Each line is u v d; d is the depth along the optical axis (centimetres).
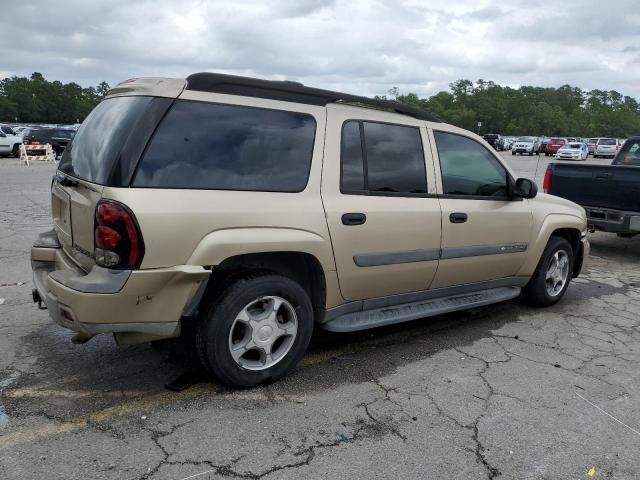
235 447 283
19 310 477
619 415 332
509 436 304
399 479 263
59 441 282
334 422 311
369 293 396
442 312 437
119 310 293
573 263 572
